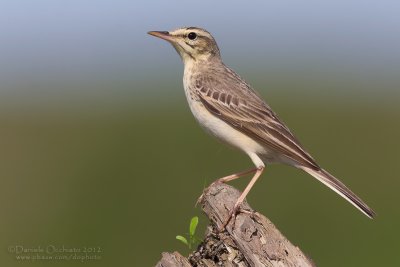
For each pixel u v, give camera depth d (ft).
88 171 71.41
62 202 64.54
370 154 76.64
